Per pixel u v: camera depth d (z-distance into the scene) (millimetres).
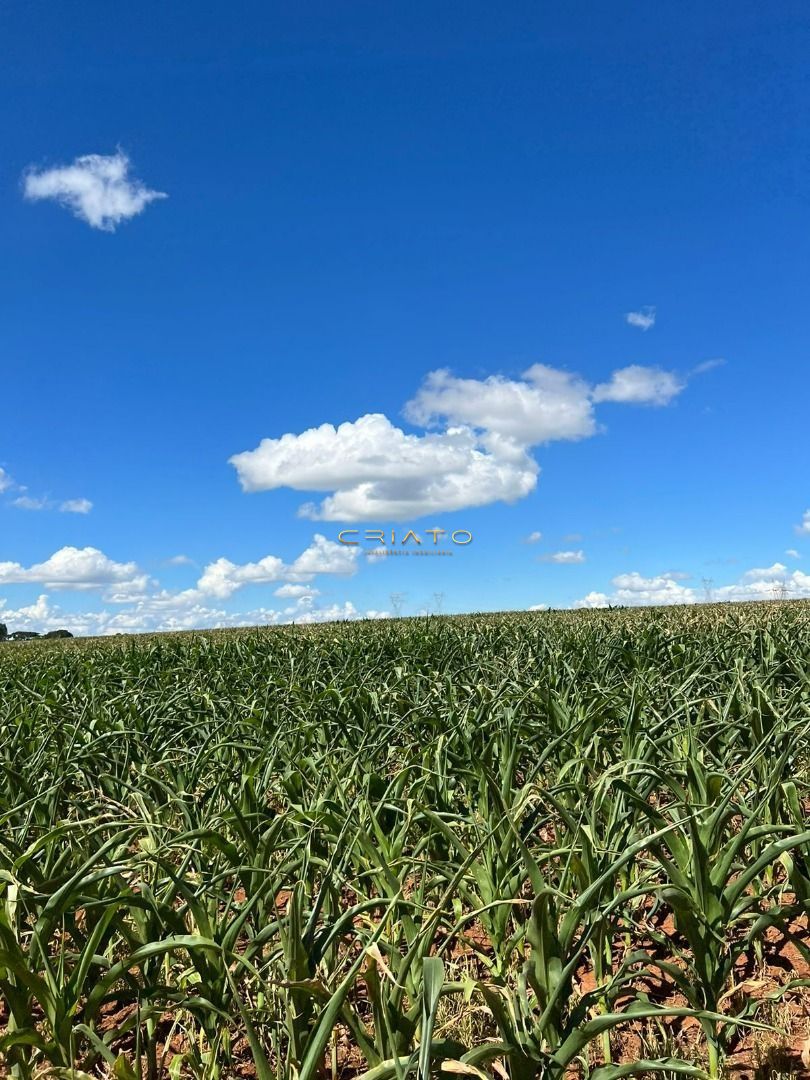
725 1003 3225
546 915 2484
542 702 6070
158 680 9547
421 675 7574
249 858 3617
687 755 4332
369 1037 2301
